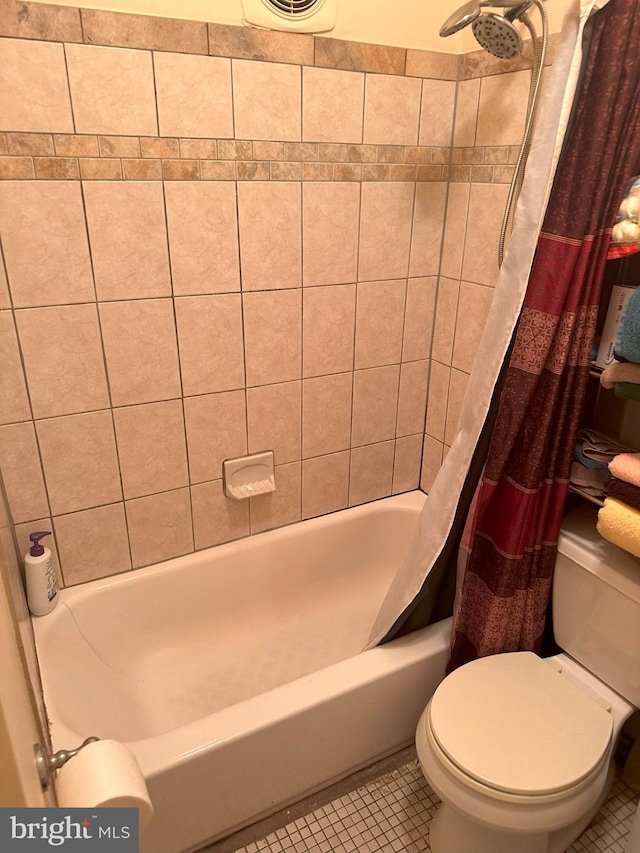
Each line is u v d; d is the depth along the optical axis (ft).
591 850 4.91
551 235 4.03
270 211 5.29
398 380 6.71
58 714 4.39
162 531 5.93
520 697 4.55
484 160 5.56
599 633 4.75
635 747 5.34
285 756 4.77
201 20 4.54
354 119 5.36
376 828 5.06
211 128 4.83
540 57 4.53
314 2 4.84
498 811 3.98
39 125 4.29
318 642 6.49
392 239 6.00
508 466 4.63
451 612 5.75
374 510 7.07
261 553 6.46
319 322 5.95
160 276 5.05
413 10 5.27
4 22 4.00
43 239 4.54
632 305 3.71
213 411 5.74
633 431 4.89
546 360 4.28
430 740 4.33
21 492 5.11
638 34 3.55
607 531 4.23
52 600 5.29
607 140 3.76
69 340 4.89
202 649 6.25
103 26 4.25
